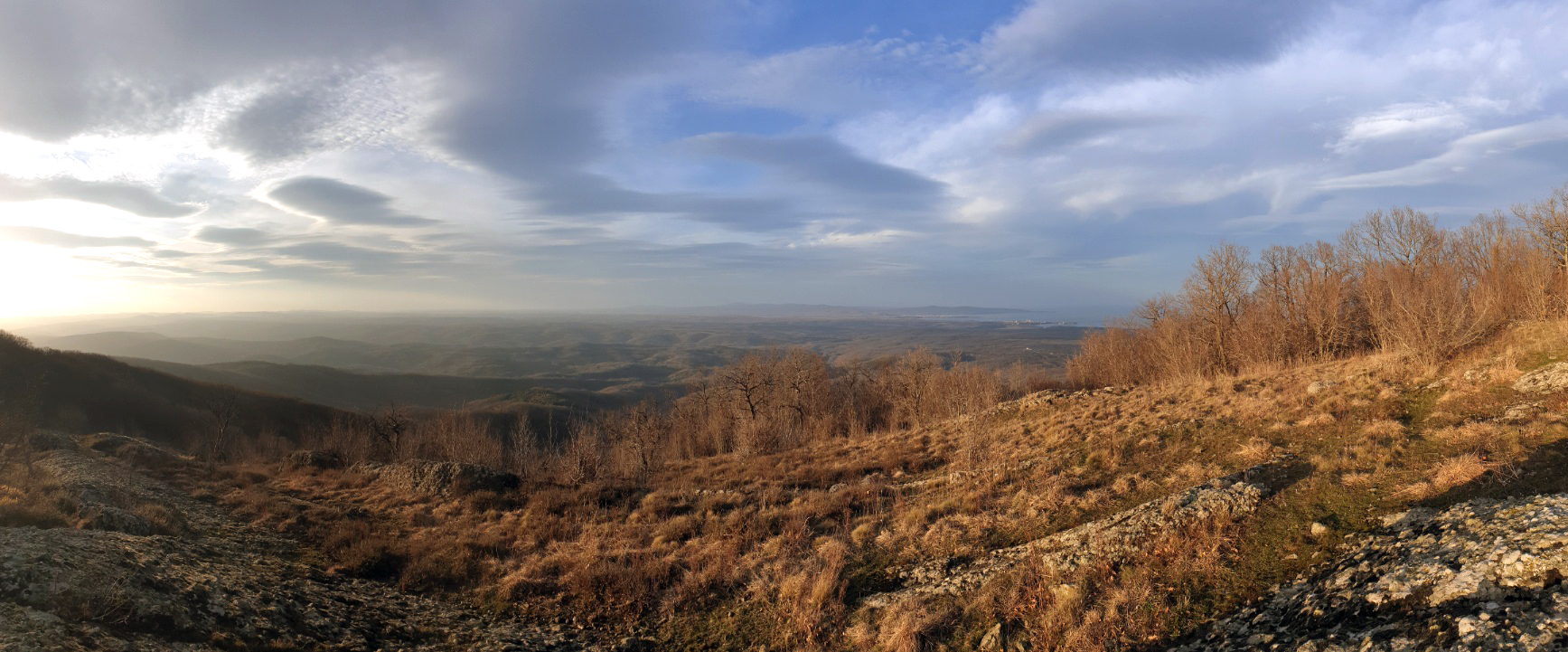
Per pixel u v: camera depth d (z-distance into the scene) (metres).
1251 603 10.16
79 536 12.59
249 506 21.81
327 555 17.53
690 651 12.84
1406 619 7.70
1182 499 13.71
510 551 18.62
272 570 15.05
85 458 24.91
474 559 17.73
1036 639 10.88
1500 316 29.16
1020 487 18.84
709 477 28.45
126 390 69.94
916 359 58.44
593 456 31.41
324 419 82.94
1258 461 16.47
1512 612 6.84
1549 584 7.06
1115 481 17.50
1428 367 22.17
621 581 15.39
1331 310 40.81
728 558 16.30
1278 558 11.16
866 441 33.66
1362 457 14.47
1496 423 14.64
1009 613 11.74
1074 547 13.35
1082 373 59.94
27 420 20.56
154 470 26.59
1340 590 9.19
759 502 21.48
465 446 45.38
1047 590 12.17
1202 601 10.62
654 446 48.22
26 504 15.68
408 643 12.37
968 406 42.34
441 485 25.95
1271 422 19.92
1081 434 24.19
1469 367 20.27
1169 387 31.94
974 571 13.75
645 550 17.48
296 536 19.16
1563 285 29.30
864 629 12.37
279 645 10.71
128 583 10.62
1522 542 7.96
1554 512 8.41
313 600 13.27
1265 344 42.62
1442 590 7.85
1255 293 46.91
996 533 15.69
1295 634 8.65
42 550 10.90
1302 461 15.17
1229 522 12.59
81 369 71.69
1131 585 11.45
